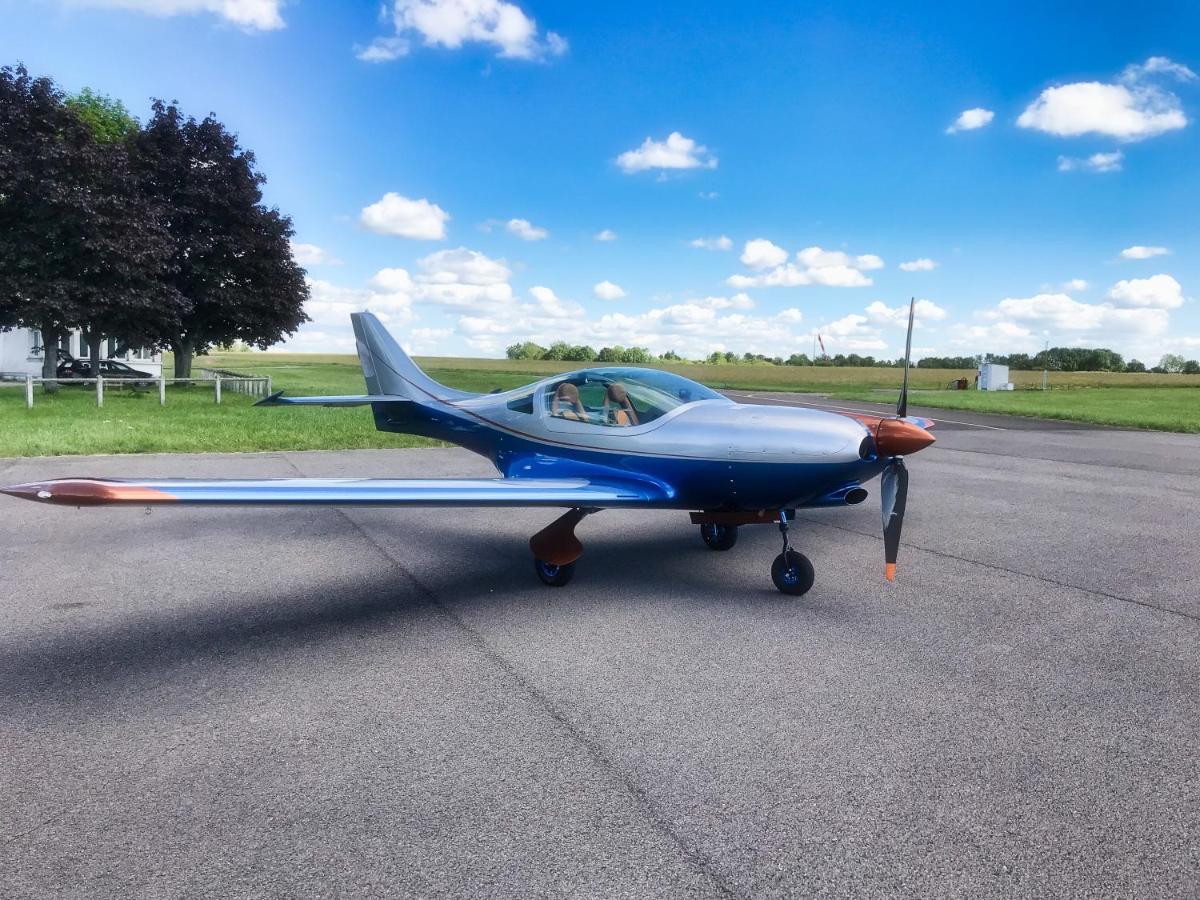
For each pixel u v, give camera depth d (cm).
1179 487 980
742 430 482
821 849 228
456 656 388
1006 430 1806
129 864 220
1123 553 626
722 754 287
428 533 686
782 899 206
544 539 508
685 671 369
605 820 243
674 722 314
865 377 6612
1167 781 269
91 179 2002
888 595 502
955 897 207
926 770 275
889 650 398
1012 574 557
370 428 1466
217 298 2477
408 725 310
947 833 237
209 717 317
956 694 343
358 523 728
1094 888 211
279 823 241
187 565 568
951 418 2130
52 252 1948
